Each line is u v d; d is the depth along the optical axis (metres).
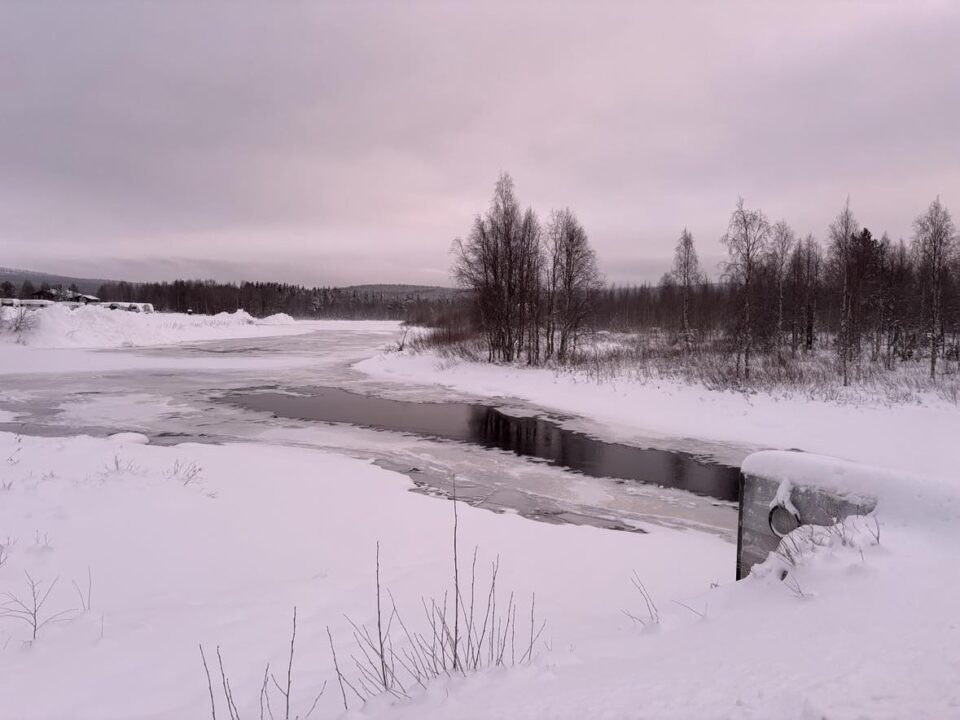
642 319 55.00
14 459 9.18
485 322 29.44
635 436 15.91
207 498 8.19
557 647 3.86
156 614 4.75
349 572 6.23
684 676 2.48
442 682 2.94
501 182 29.17
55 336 41.66
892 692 1.93
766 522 4.82
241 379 26.69
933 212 27.30
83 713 3.30
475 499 10.41
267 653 4.17
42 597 4.90
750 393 18.72
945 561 3.17
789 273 35.72
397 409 19.72
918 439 13.49
